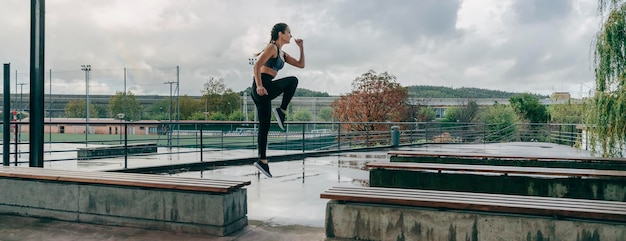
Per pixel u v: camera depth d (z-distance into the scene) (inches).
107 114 1668.3
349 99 1491.1
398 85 1492.4
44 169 218.4
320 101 1894.7
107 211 186.4
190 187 171.6
